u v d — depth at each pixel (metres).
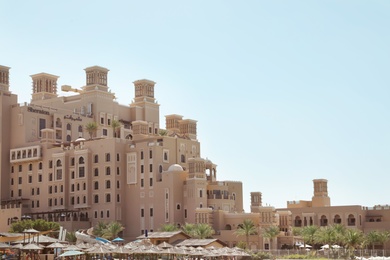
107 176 169.38
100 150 172.25
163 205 161.00
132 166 169.75
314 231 143.25
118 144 170.88
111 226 152.50
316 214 172.25
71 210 172.62
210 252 102.19
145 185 166.25
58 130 189.75
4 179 185.50
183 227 146.75
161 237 126.31
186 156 177.12
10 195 185.75
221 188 168.12
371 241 144.62
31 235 99.12
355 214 165.88
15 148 185.50
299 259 122.56
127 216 168.62
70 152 177.00
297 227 166.88
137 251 94.25
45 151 180.88
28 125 186.12
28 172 183.50
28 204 181.62
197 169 162.12
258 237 145.88
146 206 164.88
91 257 103.75
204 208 155.62
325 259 121.06
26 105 186.62
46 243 105.50
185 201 160.62
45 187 178.88
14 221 161.62
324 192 186.25
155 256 110.88
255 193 179.75
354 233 135.00
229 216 156.12
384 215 168.88
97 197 170.62
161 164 167.00
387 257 123.06
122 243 150.00
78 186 173.50
